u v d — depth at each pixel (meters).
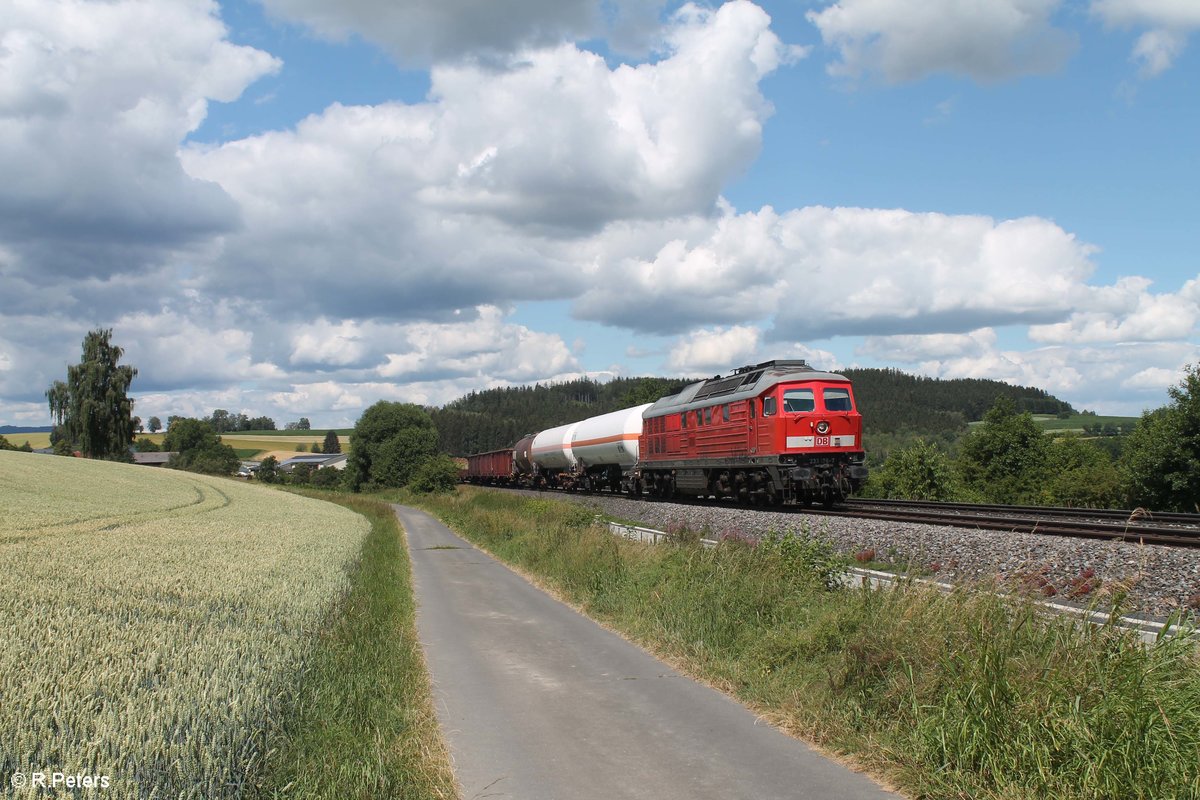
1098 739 5.44
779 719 7.52
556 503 29.25
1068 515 21.72
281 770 5.79
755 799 5.79
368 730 7.06
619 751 6.84
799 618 10.17
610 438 41.41
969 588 8.30
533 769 6.46
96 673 6.87
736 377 28.84
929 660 7.18
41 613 9.47
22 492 35.53
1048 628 6.84
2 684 6.48
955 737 6.05
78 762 4.99
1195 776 5.03
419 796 5.81
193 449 137.25
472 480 82.12
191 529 24.34
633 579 14.31
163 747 5.28
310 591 12.82
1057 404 138.75
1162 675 5.83
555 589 16.22
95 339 95.75
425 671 9.59
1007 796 5.39
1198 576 10.66
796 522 19.58
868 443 104.75
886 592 9.34
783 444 24.66
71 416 93.88
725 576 11.96
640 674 9.41
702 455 30.08
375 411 98.25
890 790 5.94
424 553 24.64
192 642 8.44
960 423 131.12
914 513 21.20
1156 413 40.34
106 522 26.12
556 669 9.73
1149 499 39.53
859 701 7.37
